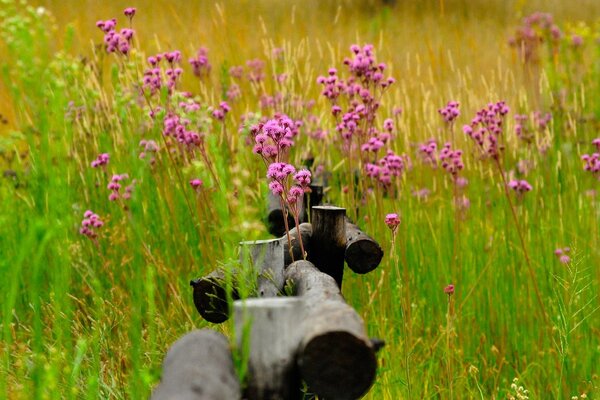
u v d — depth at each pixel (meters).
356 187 9.85
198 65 10.61
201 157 8.55
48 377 5.20
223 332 7.00
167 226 9.78
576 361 8.66
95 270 9.49
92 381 5.71
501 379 8.77
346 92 9.33
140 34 16.64
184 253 9.49
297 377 4.36
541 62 13.64
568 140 11.89
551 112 12.66
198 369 4.17
